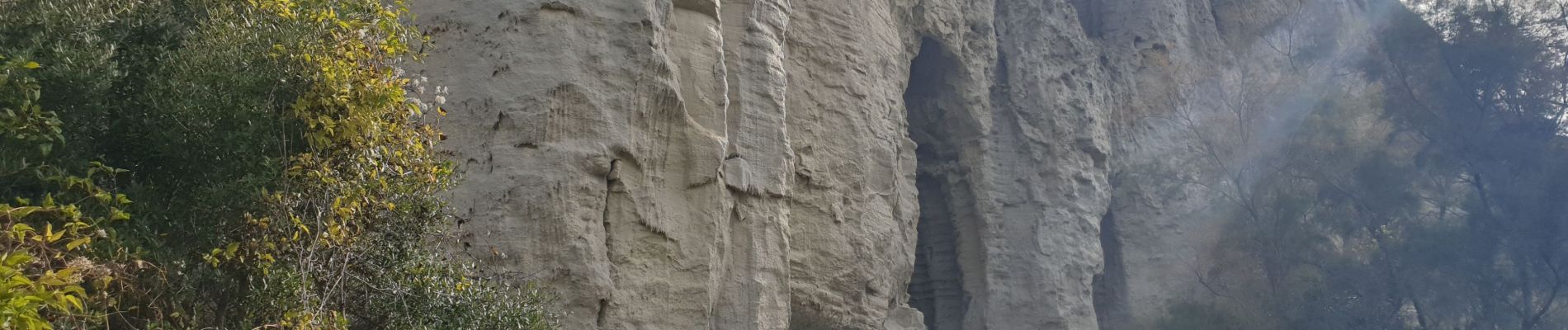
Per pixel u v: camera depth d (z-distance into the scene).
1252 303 36.59
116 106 10.40
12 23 10.03
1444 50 41.34
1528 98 40.44
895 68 25.53
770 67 18.62
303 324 9.74
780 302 17.81
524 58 15.73
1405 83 41.28
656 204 16.31
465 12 16.05
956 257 31.75
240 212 10.27
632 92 16.17
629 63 16.22
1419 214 40.06
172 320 9.98
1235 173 39.97
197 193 10.32
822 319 21.53
